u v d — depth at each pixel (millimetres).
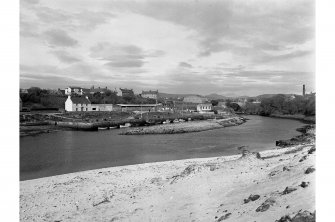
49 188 25422
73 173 31359
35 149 47906
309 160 19422
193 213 16453
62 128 77250
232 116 123562
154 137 64750
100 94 125562
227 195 18391
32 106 96562
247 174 22016
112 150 47656
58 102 106625
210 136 65875
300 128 78625
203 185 21250
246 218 13516
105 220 17828
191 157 41812
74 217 18734
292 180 16938
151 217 17203
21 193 24125
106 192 23578
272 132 72750
